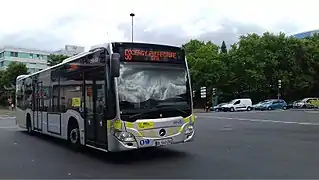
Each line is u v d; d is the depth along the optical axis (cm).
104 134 977
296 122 2411
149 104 957
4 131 2028
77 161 1015
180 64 1031
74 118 1190
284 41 5362
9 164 979
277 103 4850
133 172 855
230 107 4694
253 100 5697
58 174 847
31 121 1733
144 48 976
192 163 955
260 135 1641
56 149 1261
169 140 973
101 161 1008
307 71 5472
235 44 5622
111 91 934
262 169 870
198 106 5631
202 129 1995
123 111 926
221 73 5372
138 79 957
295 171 844
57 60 6325
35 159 1057
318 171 842
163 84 989
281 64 5322
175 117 991
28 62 10256
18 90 2011
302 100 5225
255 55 5262
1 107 6956
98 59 1005
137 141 929
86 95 1088
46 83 1486
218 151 1162
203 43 6222
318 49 5462
